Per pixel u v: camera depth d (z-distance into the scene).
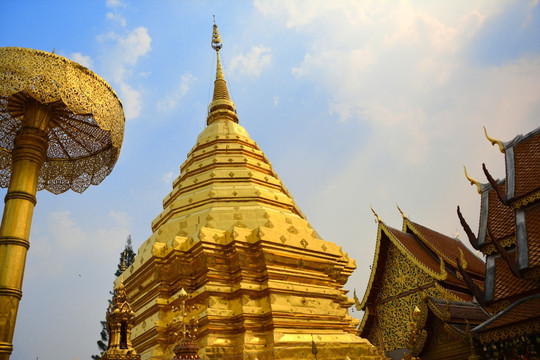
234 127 22.67
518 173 11.34
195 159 21.23
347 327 16.42
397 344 21.36
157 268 15.44
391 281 22.66
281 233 15.82
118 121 9.00
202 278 14.97
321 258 16.59
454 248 24.94
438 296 20.22
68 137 10.45
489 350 10.02
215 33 27.67
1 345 6.72
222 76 26.30
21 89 7.63
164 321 14.74
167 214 18.86
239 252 15.13
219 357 13.45
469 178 13.61
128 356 8.05
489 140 12.88
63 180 10.89
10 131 9.75
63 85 7.95
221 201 17.81
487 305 10.76
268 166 20.86
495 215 12.24
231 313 14.37
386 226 23.06
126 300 8.85
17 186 7.76
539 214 10.30
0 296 6.95
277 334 13.95
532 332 8.87
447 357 12.05
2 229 7.41
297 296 15.26
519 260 9.77
